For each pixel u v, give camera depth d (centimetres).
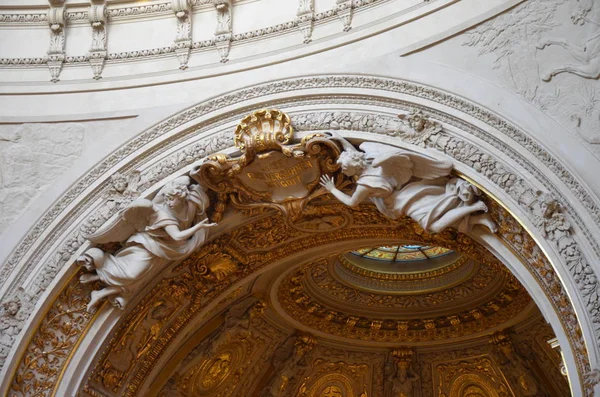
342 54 1430
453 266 1973
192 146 1460
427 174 1308
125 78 1534
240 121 1404
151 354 1584
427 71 1348
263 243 1584
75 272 1442
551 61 1263
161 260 1443
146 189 1458
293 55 1459
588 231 1146
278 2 1525
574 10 1267
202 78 1501
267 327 1958
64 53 1564
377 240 1614
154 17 1577
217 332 1816
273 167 1414
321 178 1400
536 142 1221
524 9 1312
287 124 1388
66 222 1458
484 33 1334
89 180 1473
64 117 1517
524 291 1891
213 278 1590
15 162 1498
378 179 1303
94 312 1447
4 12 1587
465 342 2042
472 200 1277
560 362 1917
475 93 1298
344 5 1451
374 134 1358
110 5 1583
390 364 2083
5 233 1448
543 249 1180
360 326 2058
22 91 1540
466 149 1282
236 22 1539
